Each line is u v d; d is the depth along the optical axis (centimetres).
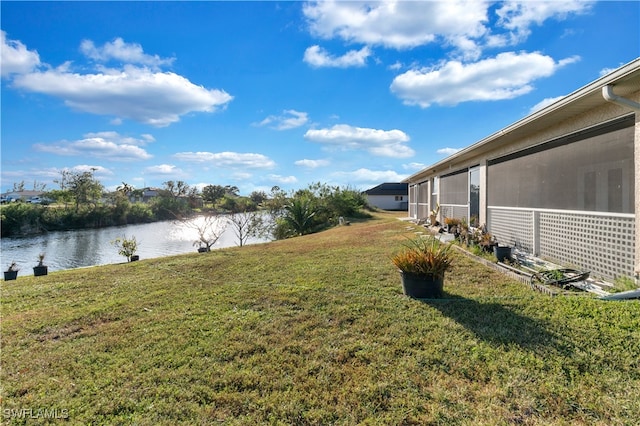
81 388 271
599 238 475
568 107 472
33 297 594
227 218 2214
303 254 884
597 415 211
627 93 411
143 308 470
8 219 2616
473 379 255
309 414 226
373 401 236
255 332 359
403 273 451
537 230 643
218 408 238
